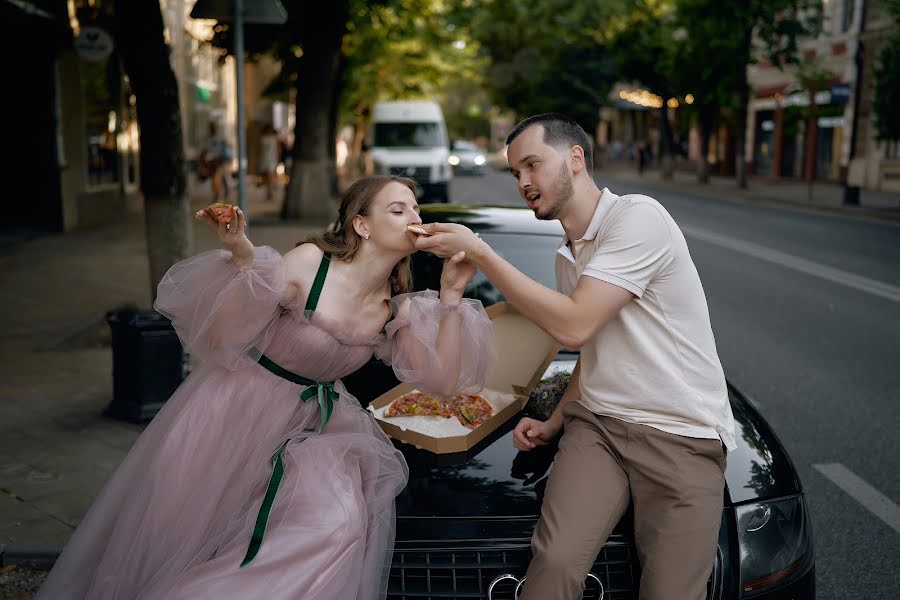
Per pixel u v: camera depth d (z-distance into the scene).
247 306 2.46
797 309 9.49
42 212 15.43
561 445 2.69
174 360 5.52
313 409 2.69
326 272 2.61
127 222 17.38
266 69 35.94
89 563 2.67
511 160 2.70
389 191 2.62
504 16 44.06
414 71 30.28
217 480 2.55
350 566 2.42
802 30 28.20
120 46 6.92
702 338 2.61
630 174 46.66
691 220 19.78
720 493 2.54
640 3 37.12
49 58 14.95
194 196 24.84
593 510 2.47
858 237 16.47
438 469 2.86
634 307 2.58
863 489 4.75
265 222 17.78
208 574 2.33
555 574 2.38
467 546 2.58
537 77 44.00
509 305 3.70
